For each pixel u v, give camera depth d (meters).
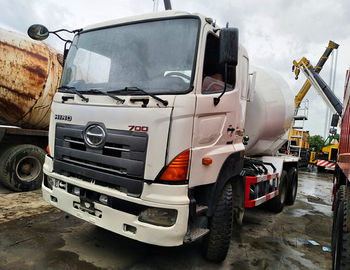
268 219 5.23
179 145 2.38
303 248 3.93
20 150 5.07
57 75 5.33
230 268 3.11
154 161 2.37
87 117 2.74
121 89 2.72
